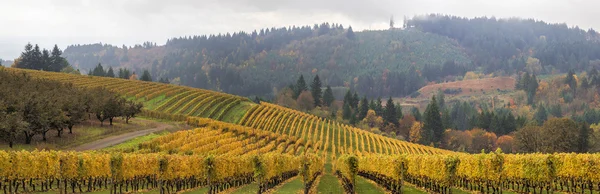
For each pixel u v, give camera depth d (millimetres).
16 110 61688
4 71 103000
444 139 166750
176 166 46875
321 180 61938
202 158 50781
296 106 192625
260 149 80625
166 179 45625
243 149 79688
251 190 50094
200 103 123438
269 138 99562
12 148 57625
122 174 42656
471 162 46562
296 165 69250
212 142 80375
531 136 106562
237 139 89812
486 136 156125
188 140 75562
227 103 136875
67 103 72625
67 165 40500
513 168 44438
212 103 128500
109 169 44750
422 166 48156
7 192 38812
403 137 174750
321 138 108625
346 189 51469
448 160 43594
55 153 40906
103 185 48375
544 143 103438
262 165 46750
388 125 184000
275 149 89250
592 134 109812
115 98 87812
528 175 42188
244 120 115375
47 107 66375
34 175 39906
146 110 102312
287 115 133875
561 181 44625
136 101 116500
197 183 52531
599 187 40875
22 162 39188
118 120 91875
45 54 196750
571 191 43531
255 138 95312
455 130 178750
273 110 137375
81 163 41562
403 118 195375
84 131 75625
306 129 120125
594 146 107500
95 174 43281
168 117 101312
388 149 113125
